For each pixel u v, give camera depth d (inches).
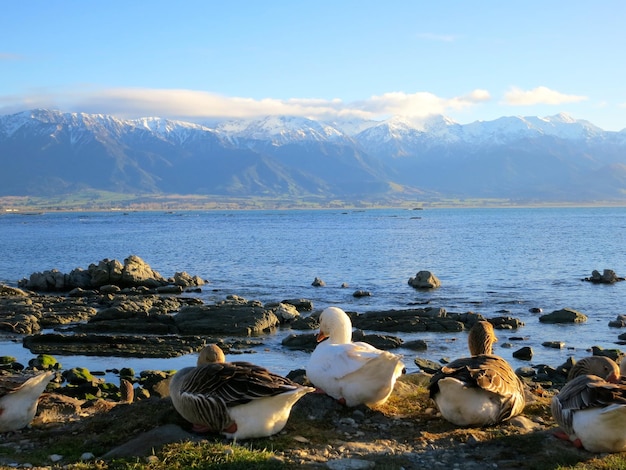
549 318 1349.7
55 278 2070.6
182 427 404.8
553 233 4785.9
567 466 350.6
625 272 2305.6
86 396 695.1
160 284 2037.4
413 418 444.5
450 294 1787.6
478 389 407.2
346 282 2086.6
